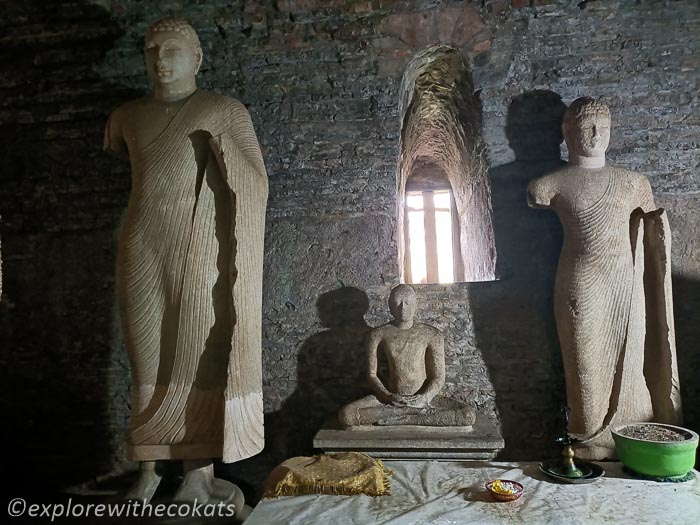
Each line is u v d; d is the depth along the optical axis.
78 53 3.79
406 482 2.62
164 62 2.99
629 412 3.08
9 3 3.77
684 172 3.41
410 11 3.60
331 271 3.59
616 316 3.10
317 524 2.21
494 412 3.45
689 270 3.37
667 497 2.40
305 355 3.58
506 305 3.47
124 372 3.66
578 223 3.18
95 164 3.75
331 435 3.10
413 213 6.89
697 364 3.33
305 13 3.67
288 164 3.66
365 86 3.63
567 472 2.62
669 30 3.45
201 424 2.87
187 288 2.86
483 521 2.20
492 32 3.54
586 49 3.50
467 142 4.22
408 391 3.23
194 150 2.93
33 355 3.71
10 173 3.80
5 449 3.70
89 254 3.71
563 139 3.50
